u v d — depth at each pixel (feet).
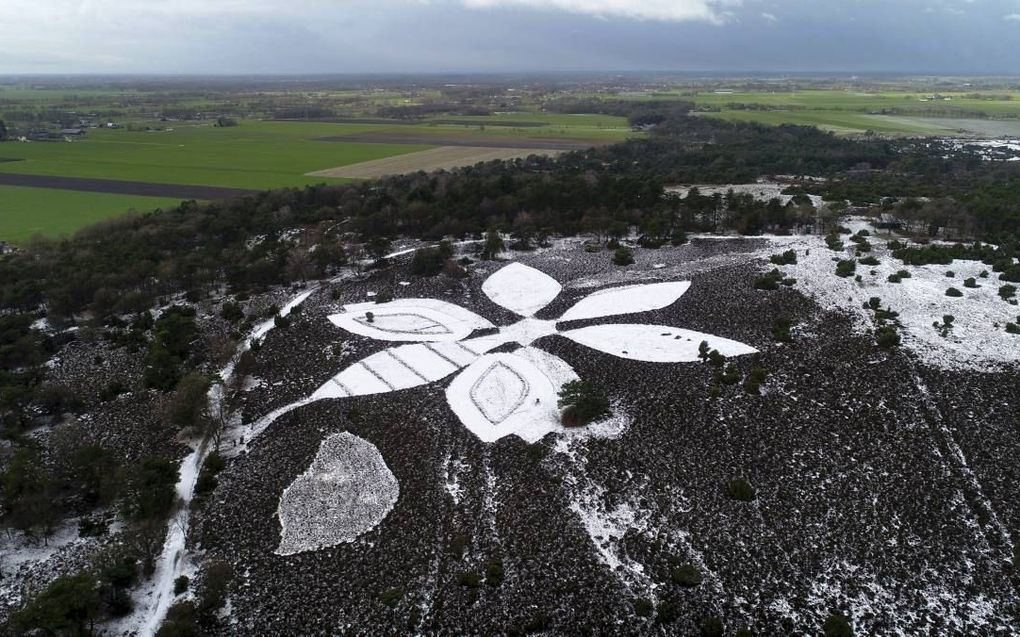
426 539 172.76
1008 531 167.53
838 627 138.92
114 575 155.53
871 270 315.37
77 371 265.75
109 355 277.23
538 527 174.29
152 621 149.59
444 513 181.78
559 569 160.76
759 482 187.52
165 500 184.14
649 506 180.34
